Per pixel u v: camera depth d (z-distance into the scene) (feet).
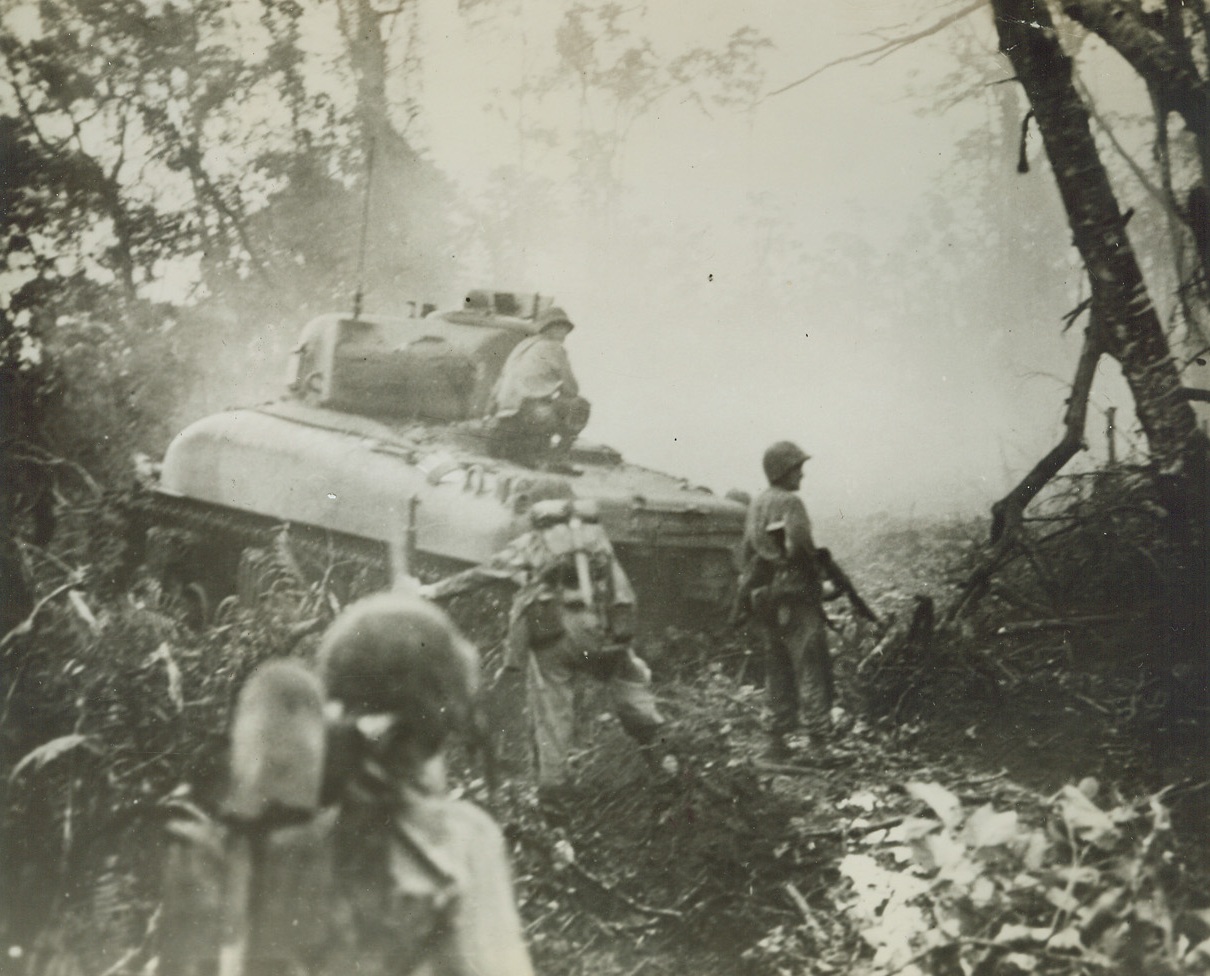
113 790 16.16
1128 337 24.82
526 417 29.84
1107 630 24.49
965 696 23.71
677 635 28.37
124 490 33.63
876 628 27.20
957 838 14.64
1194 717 21.45
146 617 23.90
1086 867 13.55
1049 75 24.71
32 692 18.75
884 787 20.25
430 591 24.58
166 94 44.27
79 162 41.93
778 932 15.61
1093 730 21.68
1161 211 32.83
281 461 31.22
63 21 43.01
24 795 16.25
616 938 16.28
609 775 20.71
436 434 30.78
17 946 14.20
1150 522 25.82
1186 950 13.10
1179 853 15.14
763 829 18.40
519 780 21.04
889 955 14.21
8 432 33.12
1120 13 24.73
